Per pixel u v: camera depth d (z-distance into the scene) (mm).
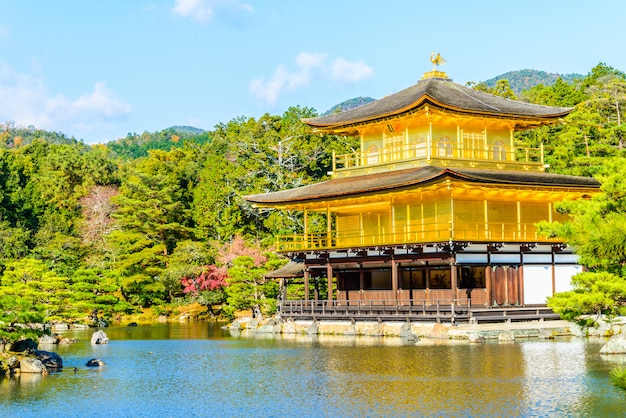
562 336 65688
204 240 116812
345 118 82812
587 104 113938
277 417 38531
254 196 82875
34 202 131000
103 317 96625
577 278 43156
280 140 123500
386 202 77312
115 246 111875
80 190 134625
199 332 82562
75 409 41188
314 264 80125
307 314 78000
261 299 90875
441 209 73188
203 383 47750
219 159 123500
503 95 125812
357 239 78000
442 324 66938
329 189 78625
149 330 85875
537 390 42094
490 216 74375
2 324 49125
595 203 42719
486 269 70812
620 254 31734
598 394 40938
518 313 70000
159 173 131875
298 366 53000
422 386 43938
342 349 60594
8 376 50594
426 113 74875
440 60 87250
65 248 114062
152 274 106312
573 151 100500
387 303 75812
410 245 70438
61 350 65000
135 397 43844
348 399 41531
